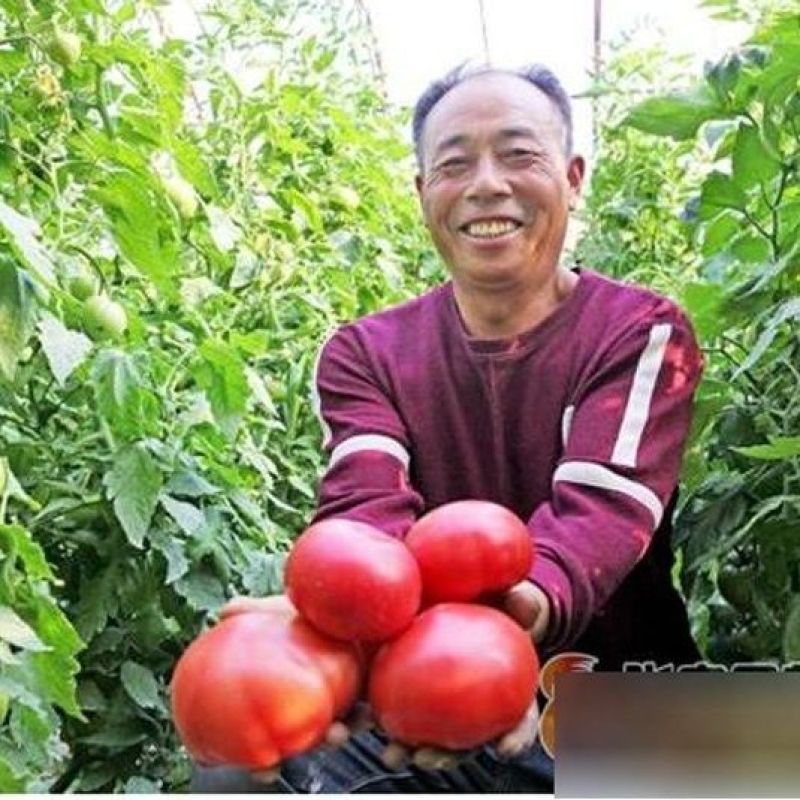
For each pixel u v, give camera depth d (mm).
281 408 2266
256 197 2297
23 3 1323
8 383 1346
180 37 2051
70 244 1401
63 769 1743
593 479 971
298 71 2592
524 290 1109
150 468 1473
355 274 2561
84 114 1416
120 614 1671
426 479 1131
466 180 1102
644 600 1168
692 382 1082
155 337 1725
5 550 1090
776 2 1782
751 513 1422
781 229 1430
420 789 893
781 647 1347
